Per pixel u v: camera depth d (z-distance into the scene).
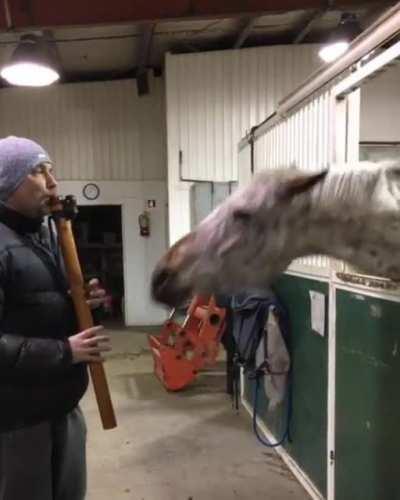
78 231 7.13
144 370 4.74
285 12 4.23
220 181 5.59
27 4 3.98
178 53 5.81
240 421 3.48
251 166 3.56
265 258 1.25
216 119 5.73
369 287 1.85
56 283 1.49
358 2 4.24
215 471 2.76
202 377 4.50
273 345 2.74
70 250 1.50
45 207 1.48
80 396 1.54
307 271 2.46
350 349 2.02
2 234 1.40
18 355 1.32
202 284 1.28
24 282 1.40
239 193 1.29
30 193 1.43
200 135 5.73
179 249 1.32
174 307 1.34
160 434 3.27
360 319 1.93
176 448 3.06
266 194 1.23
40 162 1.44
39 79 4.15
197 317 4.07
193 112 5.72
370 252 1.18
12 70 3.98
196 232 1.31
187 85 5.71
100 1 4.04
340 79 2.06
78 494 1.63
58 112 6.80
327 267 2.22
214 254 1.27
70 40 5.58
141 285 6.87
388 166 1.16
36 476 1.45
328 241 1.21
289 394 2.77
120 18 4.07
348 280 2.02
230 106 5.72
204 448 3.05
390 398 1.73
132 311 6.86
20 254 1.40
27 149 1.43
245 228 1.25
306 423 2.54
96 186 6.83
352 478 2.03
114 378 4.50
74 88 6.77
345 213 1.17
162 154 6.82
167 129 5.78
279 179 1.23
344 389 2.08
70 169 6.85
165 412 3.66
